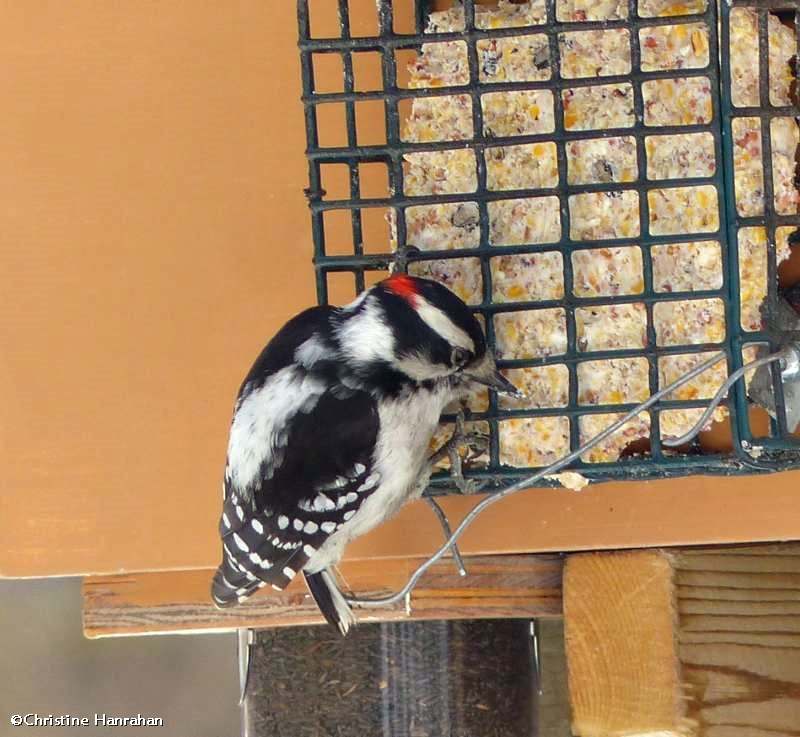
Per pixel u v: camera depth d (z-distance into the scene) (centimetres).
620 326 504
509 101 512
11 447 562
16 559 558
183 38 565
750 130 505
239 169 560
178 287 560
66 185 566
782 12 539
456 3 550
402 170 511
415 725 605
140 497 558
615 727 527
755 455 489
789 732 519
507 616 556
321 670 611
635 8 496
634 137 499
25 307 565
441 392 493
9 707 807
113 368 561
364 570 559
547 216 506
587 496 533
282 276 556
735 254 492
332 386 491
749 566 532
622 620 532
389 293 491
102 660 820
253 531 499
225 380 557
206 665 823
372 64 549
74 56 568
